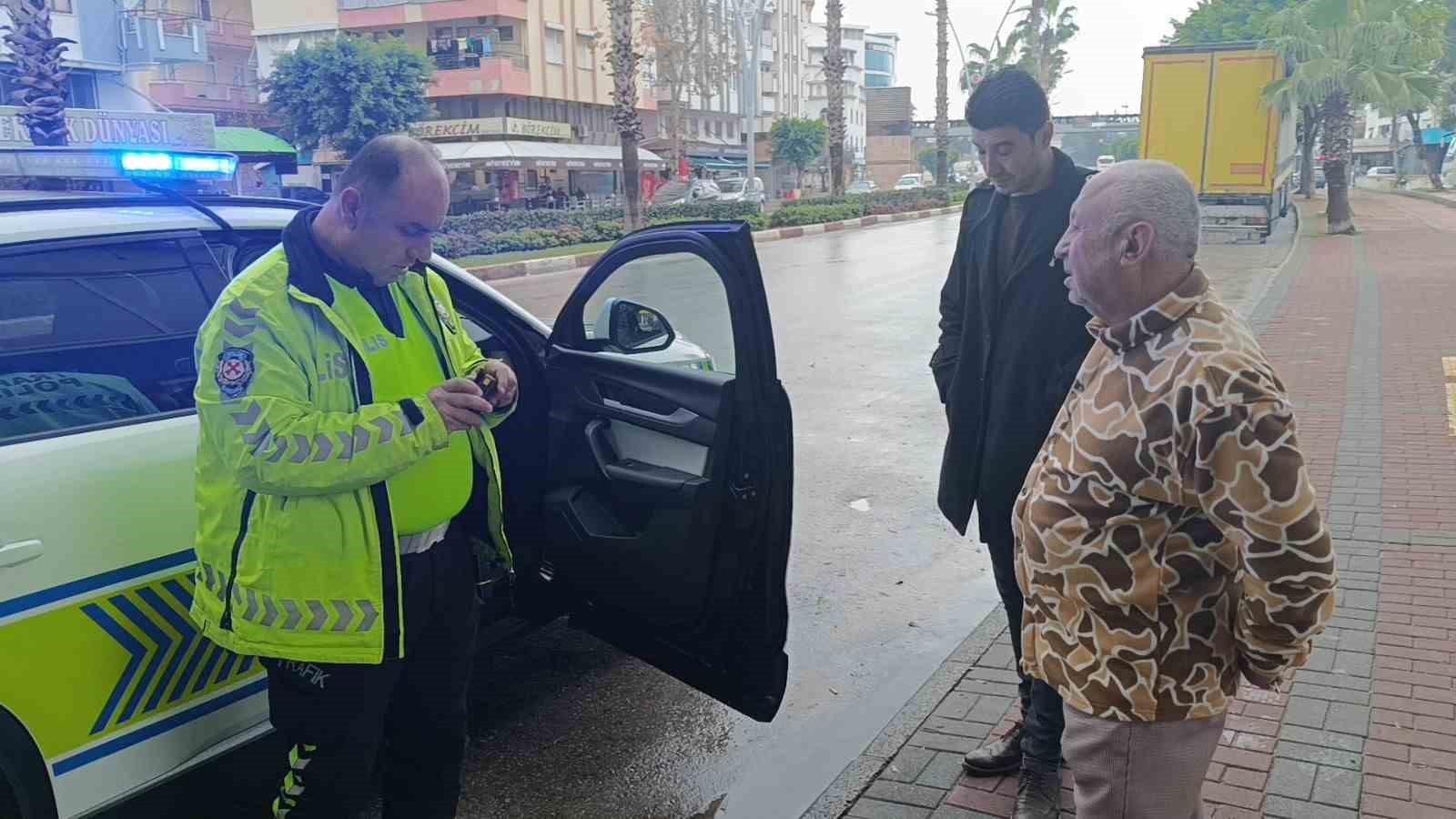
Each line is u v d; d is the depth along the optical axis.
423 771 2.52
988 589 4.65
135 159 2.89
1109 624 1.84
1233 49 18.02
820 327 11.38
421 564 2.30
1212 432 1.63
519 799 3.13
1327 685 3.38
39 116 11.40
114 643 2.36
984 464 2.73
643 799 3.13
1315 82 19.12
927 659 3.99
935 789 2.99
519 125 42.69
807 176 69.56
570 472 3.28
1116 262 1.72
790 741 3.43
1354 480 5.47
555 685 3.79
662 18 45.97
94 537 2.33
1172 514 1.77
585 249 22.02
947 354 2.94
